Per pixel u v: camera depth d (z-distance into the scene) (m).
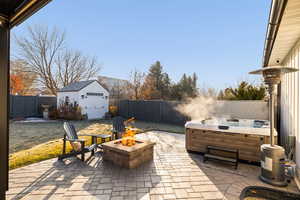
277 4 1.74
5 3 1.32
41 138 5.48
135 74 17.45
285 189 2.48
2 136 1.39
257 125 4.44
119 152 3.19
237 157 3.38
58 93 12.12
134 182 2.63
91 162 3.44
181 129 7.63
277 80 2.69
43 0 1.28
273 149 2.65
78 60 16.78
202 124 4.12
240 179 2.79
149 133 6.63
